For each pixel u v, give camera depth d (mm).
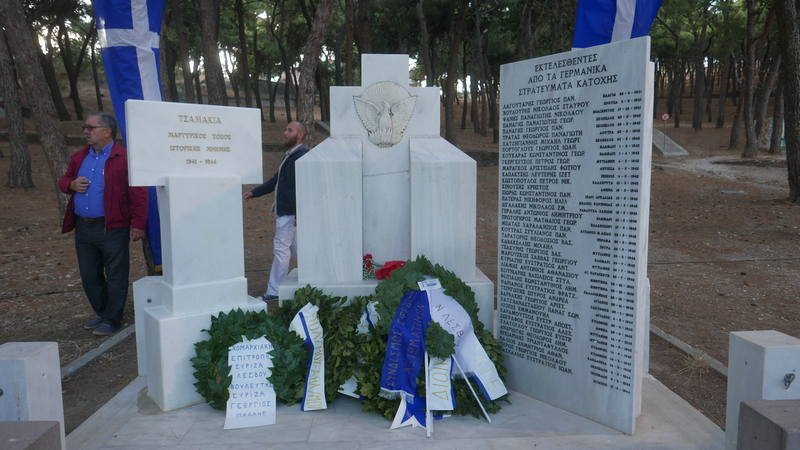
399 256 4918
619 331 3547
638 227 3396
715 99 60719
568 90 3721
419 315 3891
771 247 9852
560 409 3926
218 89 15039
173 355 3898
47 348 2957
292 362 3906
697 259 9094
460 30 21547
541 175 3943
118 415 3846
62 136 8070
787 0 13148
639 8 4684
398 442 3430
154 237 5809
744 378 3096
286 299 4445
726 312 6391
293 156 6102
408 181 4848
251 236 10938
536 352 4082
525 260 4109
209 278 4102
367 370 3865
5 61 15305
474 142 29438
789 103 13828
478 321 4133
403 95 4863
